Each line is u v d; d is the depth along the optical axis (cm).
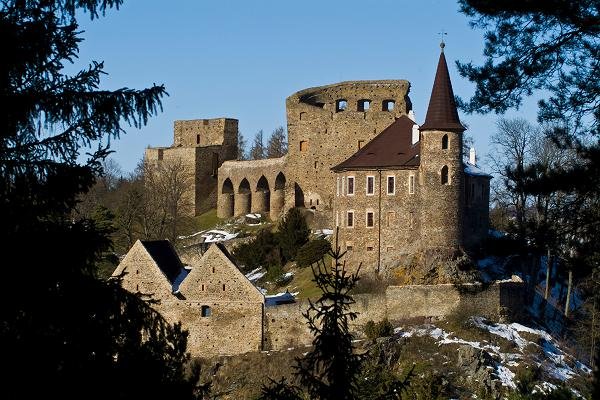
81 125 2241
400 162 9362
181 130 14462
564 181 3528
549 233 3872
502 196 9162
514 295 8000
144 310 2430
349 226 9650
